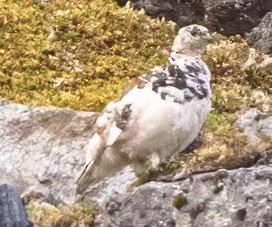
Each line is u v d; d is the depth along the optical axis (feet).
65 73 33.65
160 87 24.27
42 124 29.73
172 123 24.12
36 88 32.63
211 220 24.09
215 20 38.06
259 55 35.73
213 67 34.73
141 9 37.99
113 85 33.24
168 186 24.97
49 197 27.68
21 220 23.44
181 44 26.48
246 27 37.99
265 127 29.22
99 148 24.99
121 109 24.48
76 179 26.40
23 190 28.12
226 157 26.73
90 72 33.78
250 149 27.43
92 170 25.30
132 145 24.59
